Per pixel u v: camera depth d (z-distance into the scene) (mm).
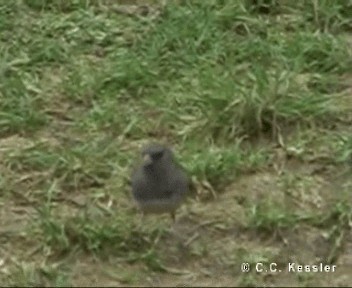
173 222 10211
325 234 10086
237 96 11398
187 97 11664
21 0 13273
